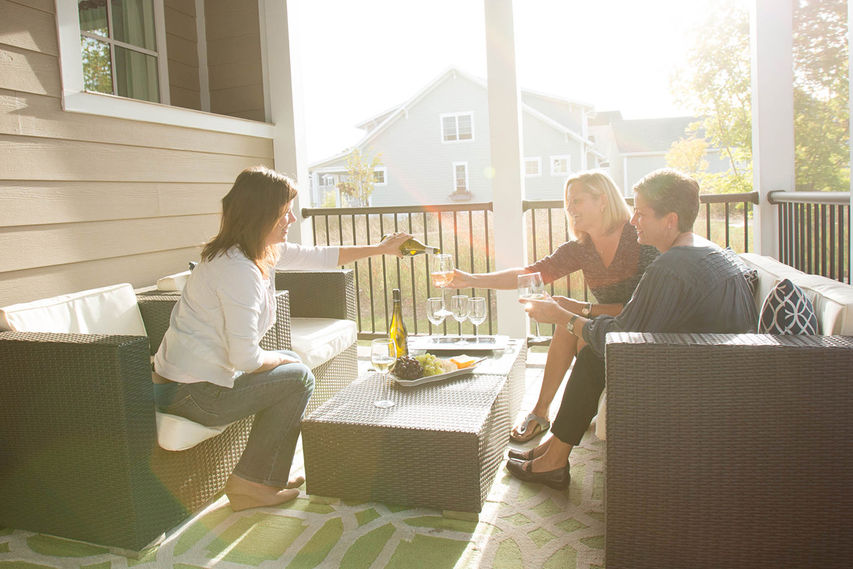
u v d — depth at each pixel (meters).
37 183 2.85
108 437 1.87
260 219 2.02
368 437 2.06
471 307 2.75
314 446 2.13
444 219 11.38
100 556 1.93
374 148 27.25
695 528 1.65
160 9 4.29
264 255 2.10
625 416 1.65
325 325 3.16
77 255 3.04
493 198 4.01
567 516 2.07
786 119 3.55
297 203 4.59
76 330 2.41
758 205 3.63
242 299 1.98
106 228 3.21
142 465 1.91
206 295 2.02
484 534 1.97
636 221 1.97
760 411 1.58
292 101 4.51
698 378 1.59
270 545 1.95
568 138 25.48
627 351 1.62
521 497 2.21
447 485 2.01
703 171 14.17
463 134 26.14
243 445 2.41
